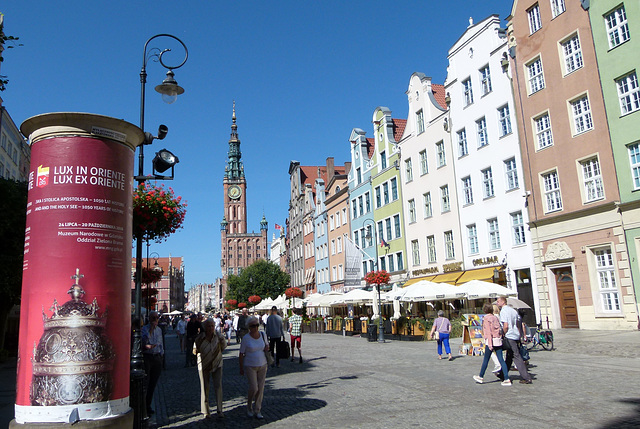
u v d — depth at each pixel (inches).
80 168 259.6
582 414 312.7
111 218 266.1
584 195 946.1
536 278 1045.8
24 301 255.3
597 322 903.1
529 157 1072.8
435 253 1417.3
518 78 1103.6
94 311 254.7
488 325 447.2
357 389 458.0
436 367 584.7
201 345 369.1
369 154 1937.7
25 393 246.4
